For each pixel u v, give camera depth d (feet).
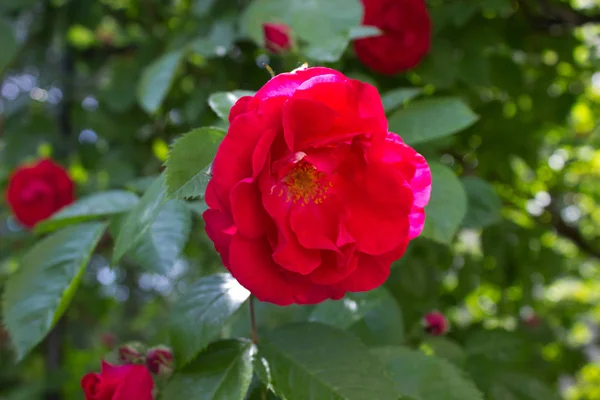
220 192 0.97
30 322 1.25
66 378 2.22
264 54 1.91
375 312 1.39
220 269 1.40
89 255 1.30
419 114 1.38
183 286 3.02
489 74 1.92
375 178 1.03
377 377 1.11
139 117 2.14
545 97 2.19
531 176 2.57
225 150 0.96
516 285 2.23
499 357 1.76
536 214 2.39
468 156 2.19
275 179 1.00
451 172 1.35
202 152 1.03
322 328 1.16
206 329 1.16
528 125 2.19
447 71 1.84
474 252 2.34
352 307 1.31
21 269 1.29
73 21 2.17
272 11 1.51
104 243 1.82
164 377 1.20
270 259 1.02
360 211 1.05
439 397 1.21
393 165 1.03
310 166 1.05
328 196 1.04
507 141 2.14
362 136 1.00
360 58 1.75
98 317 2.72
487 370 1.74
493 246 2.13
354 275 1.05
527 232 2.16
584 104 2.59
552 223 2.42
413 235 1.07
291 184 1.04
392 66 1.74
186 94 2.09
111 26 2.42
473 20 1.90
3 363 2.69
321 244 1.02
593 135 2.66
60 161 2.24
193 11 1.87
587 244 2.49
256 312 1.43
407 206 1.04
